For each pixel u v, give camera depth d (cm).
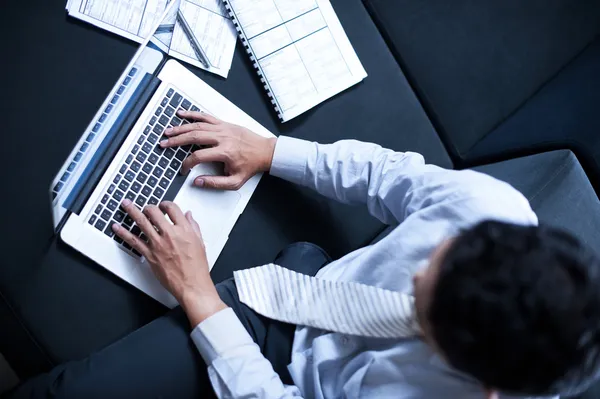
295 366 74
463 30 103
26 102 82
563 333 38
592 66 88
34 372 79
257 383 69
